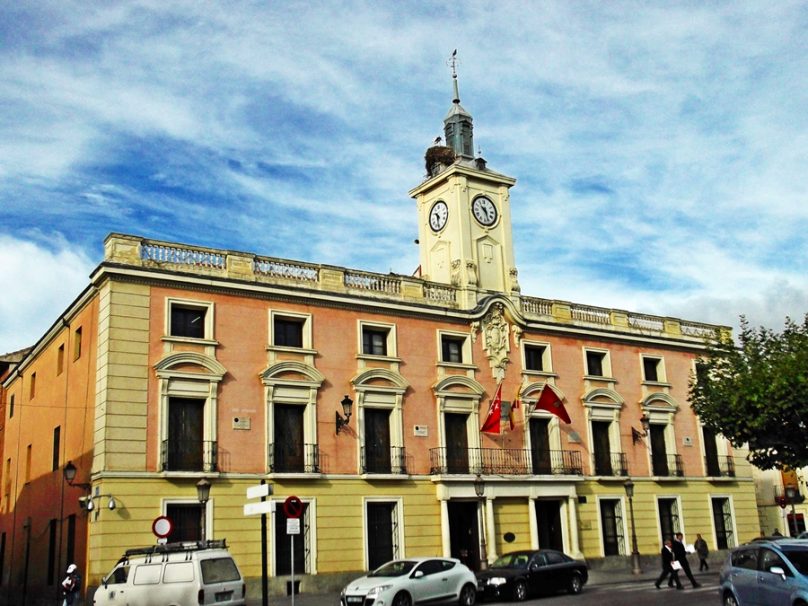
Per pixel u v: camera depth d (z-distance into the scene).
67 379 32.03
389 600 22.19
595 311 41.19
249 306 30.83
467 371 35.75
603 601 24.25
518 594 25.70
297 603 26.47
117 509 26.55
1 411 43.00
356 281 33.84
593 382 39.72
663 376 42.56
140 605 20.80
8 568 37.78
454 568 24.33
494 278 38.28
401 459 32.81
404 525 32.31
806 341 30.20
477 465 34.66
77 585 25.92
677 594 25.80
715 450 43.53
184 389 28.72
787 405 28.72
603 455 39.31
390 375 33.38
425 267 39.53
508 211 39.75
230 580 20.94
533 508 35.31
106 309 28.14
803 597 16.34
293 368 31.05
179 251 29.80
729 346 32.31
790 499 52.34
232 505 28.67
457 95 41.47
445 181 39.16
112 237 28.48
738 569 18.81
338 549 30.53
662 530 40.16
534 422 37.41
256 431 29.84
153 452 27.69
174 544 21.98
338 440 31.59
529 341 38.06
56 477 31.97
